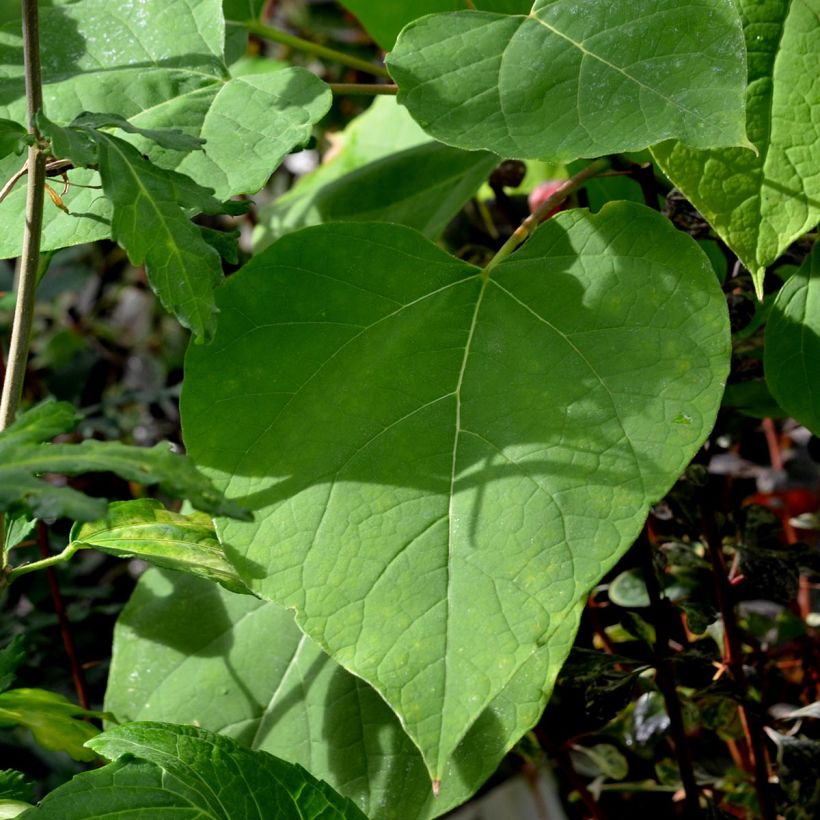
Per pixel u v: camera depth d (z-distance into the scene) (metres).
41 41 0.93
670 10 0.88
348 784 0.95
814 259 0.94
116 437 1.28
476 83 0.88
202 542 0.91
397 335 0.89
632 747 1.06
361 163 1.18
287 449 0.88
